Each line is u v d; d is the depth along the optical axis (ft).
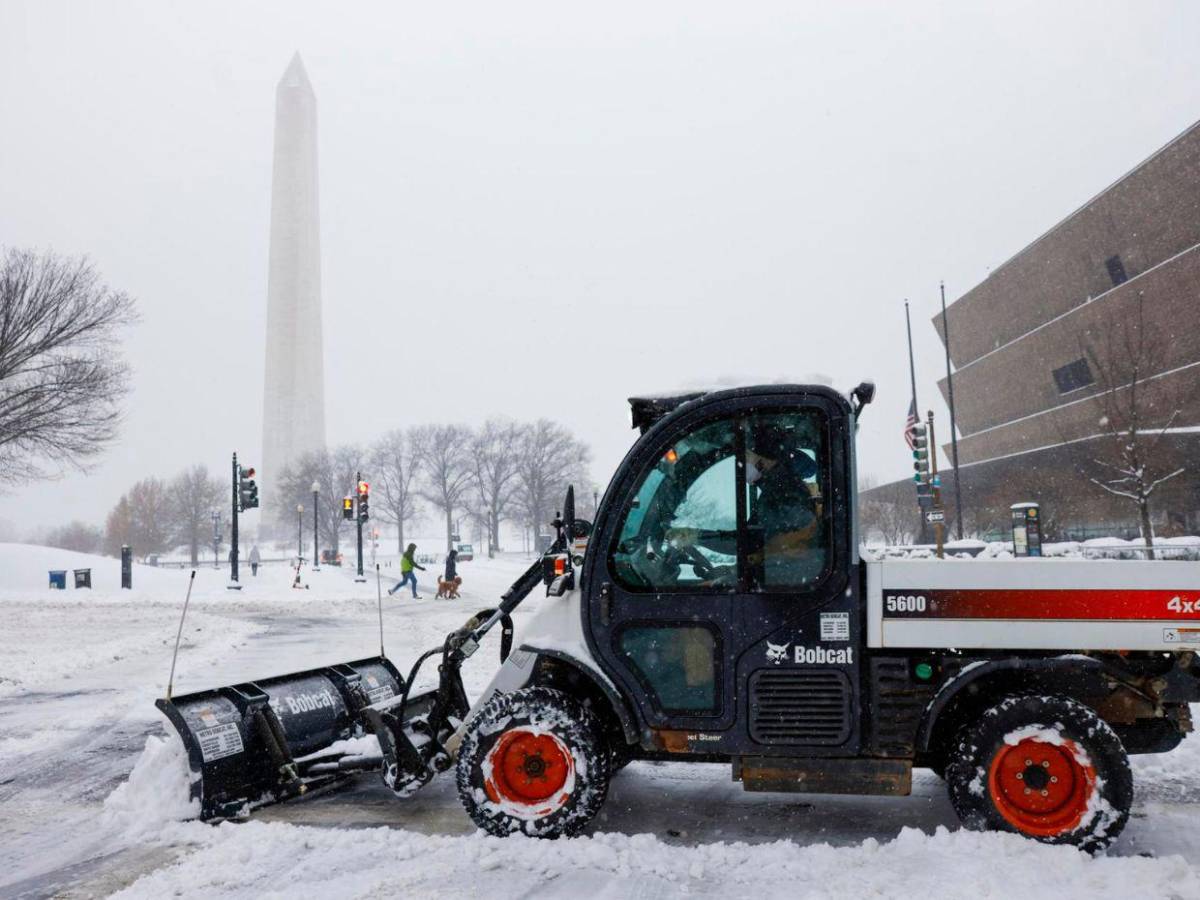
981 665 14.35
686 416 15.42
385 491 303.89
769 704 14.82
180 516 338.13
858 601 14.80
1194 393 124.67
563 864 14.05
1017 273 176.55
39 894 13.60
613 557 15.49
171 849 15.24
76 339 108.37
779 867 13.67
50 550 134.21
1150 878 12.83
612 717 16.15
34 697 31.78
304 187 456.86
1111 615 14.43
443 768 16.78
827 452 14.98
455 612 69.72
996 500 159.12
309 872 13.92
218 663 39.65
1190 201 133.08
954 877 12.87
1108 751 13.83
